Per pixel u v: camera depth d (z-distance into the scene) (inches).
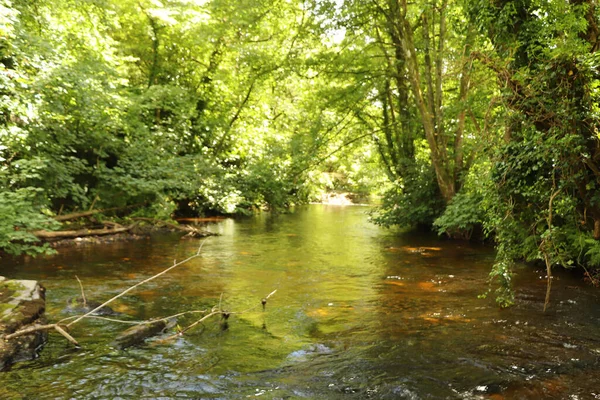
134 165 565.3
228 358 176.1
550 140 219.6
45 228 369.4
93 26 590.6
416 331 208.1
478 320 223.9
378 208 690.2
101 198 548.7
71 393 145.0
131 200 596.1
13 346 171.0
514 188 247.3
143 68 799.7
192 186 617.9
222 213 829.2
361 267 360.8
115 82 554.9
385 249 457.1
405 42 521.0
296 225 694.5
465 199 482.3
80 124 509.4
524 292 277.0
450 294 275.7
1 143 371.9
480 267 360.8
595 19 237.8
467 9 269.3
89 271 324.5
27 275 307.0
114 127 534.3
